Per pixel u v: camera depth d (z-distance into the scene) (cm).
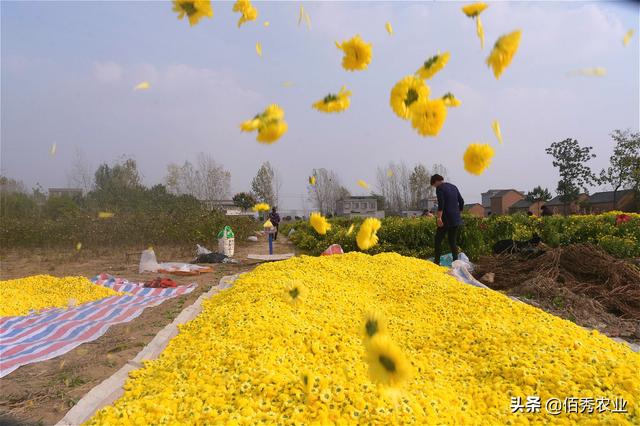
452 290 511
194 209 1864
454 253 869
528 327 384
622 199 4106
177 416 247
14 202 1958
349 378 281
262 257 1173
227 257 1200
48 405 325
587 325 532
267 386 265
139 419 243
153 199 2125
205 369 301
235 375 281
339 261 702
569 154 4012
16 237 1488
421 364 329
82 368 395
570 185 4006
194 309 539
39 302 663
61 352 439
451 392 292
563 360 316
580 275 716
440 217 846
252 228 2236
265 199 2727
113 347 450
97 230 1488
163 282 799
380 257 722
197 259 1180
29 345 464
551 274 712
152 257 1005
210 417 240
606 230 1105
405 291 529
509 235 1106
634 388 282
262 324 363
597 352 331
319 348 338
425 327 418
